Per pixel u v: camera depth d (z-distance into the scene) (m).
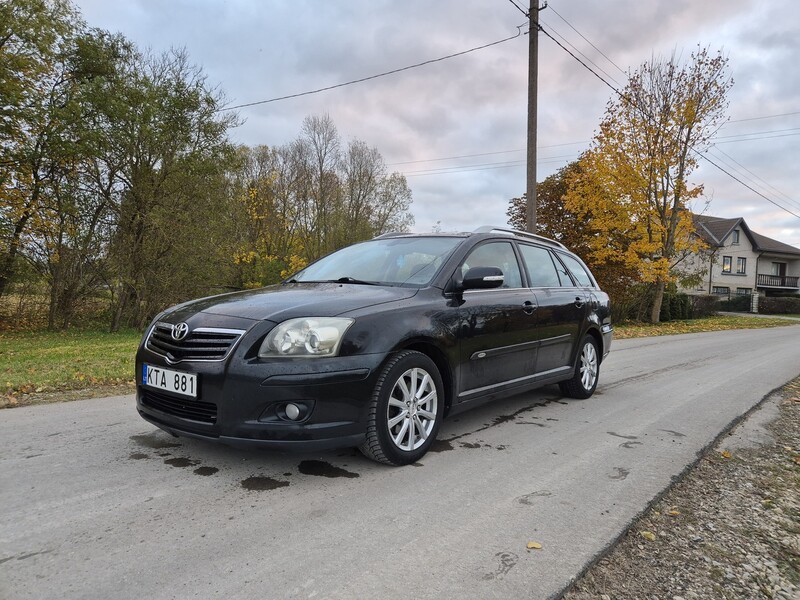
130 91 15.80
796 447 4.38
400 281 4.02
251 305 3.36
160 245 16.86
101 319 17.52
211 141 17.12
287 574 2.22
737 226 50.59
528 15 14.16
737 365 9.07
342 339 3.12
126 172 16.45
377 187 40.91
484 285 3.89
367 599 2.07
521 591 2.17
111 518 2.67
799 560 2.60
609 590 2.25
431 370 3.62
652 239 20.56
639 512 2.97
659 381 7.25
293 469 3.39
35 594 2.03
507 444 4.11
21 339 13.75
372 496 3.03
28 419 4.45
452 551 2.46
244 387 2.96
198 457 3.56
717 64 19.55
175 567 2.25
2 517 2.65
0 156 14.15
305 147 37.69
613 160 20.03
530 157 14.41
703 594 2.27
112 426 4.25
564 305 5.24
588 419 4.96
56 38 15.13
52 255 15.57
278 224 36.59
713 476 3.63
